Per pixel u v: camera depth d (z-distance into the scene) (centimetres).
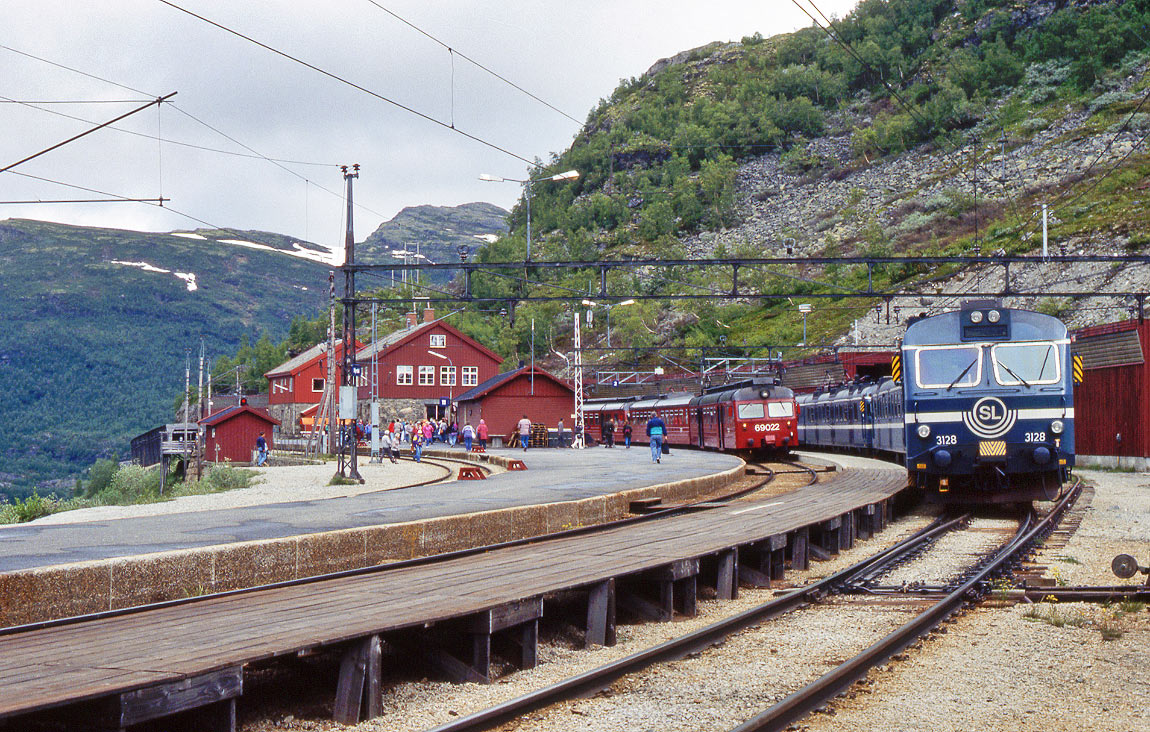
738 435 4388
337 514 1903
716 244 19762
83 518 2005
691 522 1767
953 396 2000
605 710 751
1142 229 8744
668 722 720
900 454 3359
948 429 1998
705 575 1560
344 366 3041
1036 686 811
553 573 1129
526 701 728
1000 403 1981
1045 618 1085
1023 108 18900
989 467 1992
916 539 1764
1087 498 2722
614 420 6962
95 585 1070
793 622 1116
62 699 568
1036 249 9400
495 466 4009
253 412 7519
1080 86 18562
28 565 1159
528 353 13550
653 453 3891
